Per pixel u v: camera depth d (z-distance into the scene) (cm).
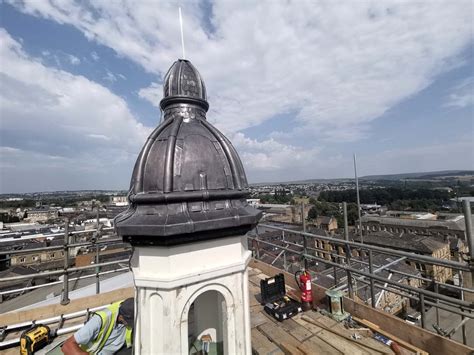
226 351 238
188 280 205
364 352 372
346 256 623
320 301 536
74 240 987
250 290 596
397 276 2112
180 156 228
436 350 362
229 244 229
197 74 298
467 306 372
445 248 3988
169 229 188
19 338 429
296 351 370
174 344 203
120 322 337
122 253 1988
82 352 296
